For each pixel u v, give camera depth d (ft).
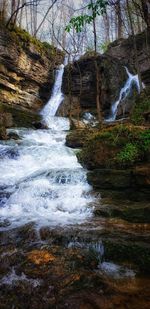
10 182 26.73
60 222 18.45
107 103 67.97
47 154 35.27
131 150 25.18
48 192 23.39
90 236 15.72
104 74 69.82
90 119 65.10
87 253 14.83
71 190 23.41
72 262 14.17
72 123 55.01
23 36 68.33
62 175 25.55
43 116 66.33
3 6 68.80
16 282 12.87
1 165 32.27
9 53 63.46
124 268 13.88
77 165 31.99
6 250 15.60
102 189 23.52
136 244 14.67
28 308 11.28
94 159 27.73
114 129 28.50
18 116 58.34
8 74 64.08
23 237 16.76
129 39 68.03
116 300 11.40
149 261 13.79
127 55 68.13
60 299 11.63
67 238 15.83
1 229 17.97
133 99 57.67
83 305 11.19
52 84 79.56
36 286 12.53
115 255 14.48
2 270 13.88
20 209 22.22
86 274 13.19
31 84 73.10
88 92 72.90
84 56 74.49
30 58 71.05
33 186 24.18
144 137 25.59
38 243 16.01
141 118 34.17
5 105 59.41
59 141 44.39
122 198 21.98
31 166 32.94
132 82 63.93
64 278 12.96
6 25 63.31
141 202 20.83
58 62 83.56
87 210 20.15
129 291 12.01
